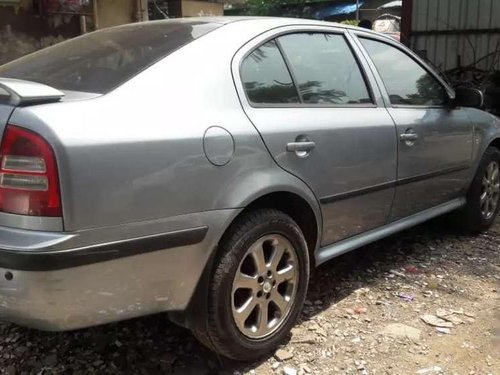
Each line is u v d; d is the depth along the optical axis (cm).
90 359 278
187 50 261
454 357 282
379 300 341
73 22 886
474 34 945
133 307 232
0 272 209
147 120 229
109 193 215
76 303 215
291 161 280
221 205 247
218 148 247
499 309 332
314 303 336
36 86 219
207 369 272
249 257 268
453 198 432
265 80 286
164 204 229
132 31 303
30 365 273
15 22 809
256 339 271
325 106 314
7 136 209
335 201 311
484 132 445
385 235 360
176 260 237
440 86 420
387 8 2644
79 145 208
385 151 341
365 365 274
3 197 211
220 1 1644
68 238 206
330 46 335
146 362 276
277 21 312
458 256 416
